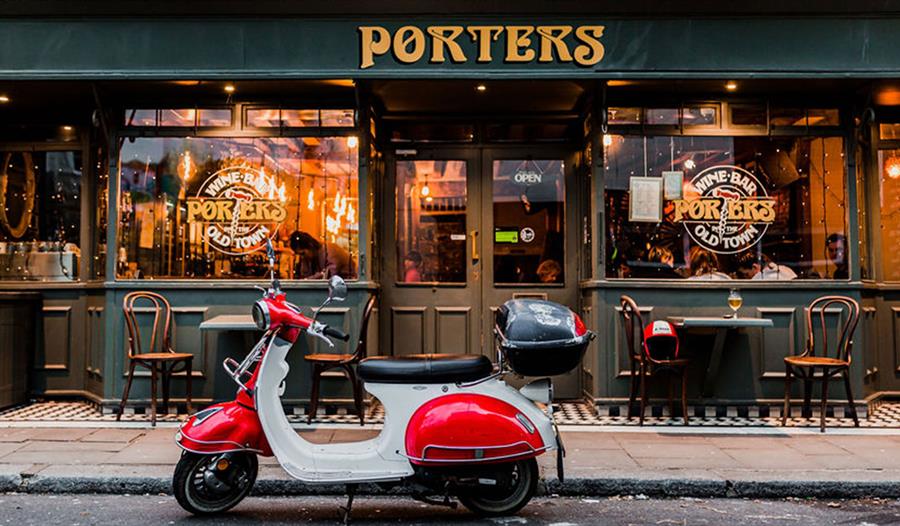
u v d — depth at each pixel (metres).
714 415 6.64
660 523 4.10
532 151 7.60
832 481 4.65
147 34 6.31
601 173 6.81
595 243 6.80
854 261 6.73
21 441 5.66
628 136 6.85
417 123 7.62
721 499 4.62
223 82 6.45
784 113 6.87
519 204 7.59
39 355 7.42
